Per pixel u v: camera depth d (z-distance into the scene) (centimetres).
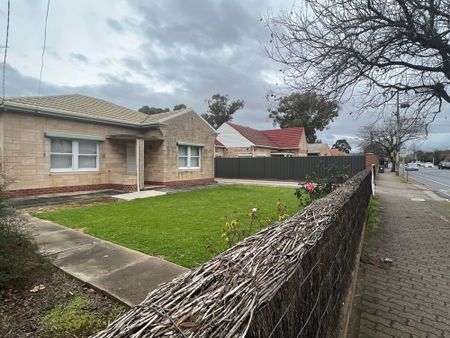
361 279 399
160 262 404
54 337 236
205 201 999
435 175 3453
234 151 2995
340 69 591
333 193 346
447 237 616
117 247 471
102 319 264
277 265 122
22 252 360
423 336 267
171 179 1518
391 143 4031
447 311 313
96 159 1288
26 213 760
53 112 1075
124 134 1327
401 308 319
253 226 609
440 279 399
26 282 335
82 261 406
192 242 500
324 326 181
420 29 577
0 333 239
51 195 1091
